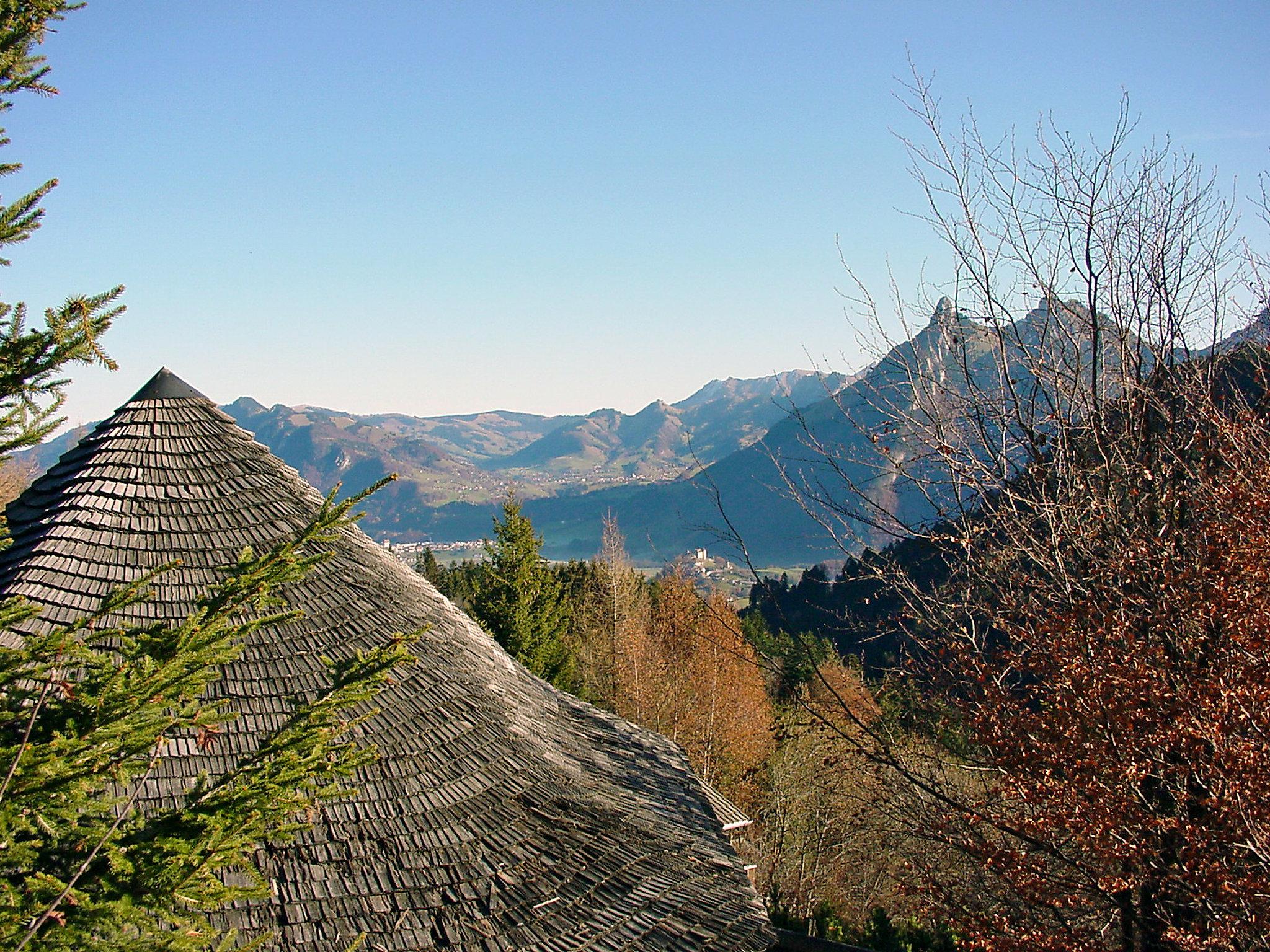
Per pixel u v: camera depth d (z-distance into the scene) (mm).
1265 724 9078
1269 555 9703
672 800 12023
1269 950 8633
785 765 33219
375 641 9828
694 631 39562
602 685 42625
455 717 9930
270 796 5207
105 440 10094
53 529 9125
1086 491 11266
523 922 8250
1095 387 10695
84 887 4723
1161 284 10797
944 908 12289
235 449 10648
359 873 7977
